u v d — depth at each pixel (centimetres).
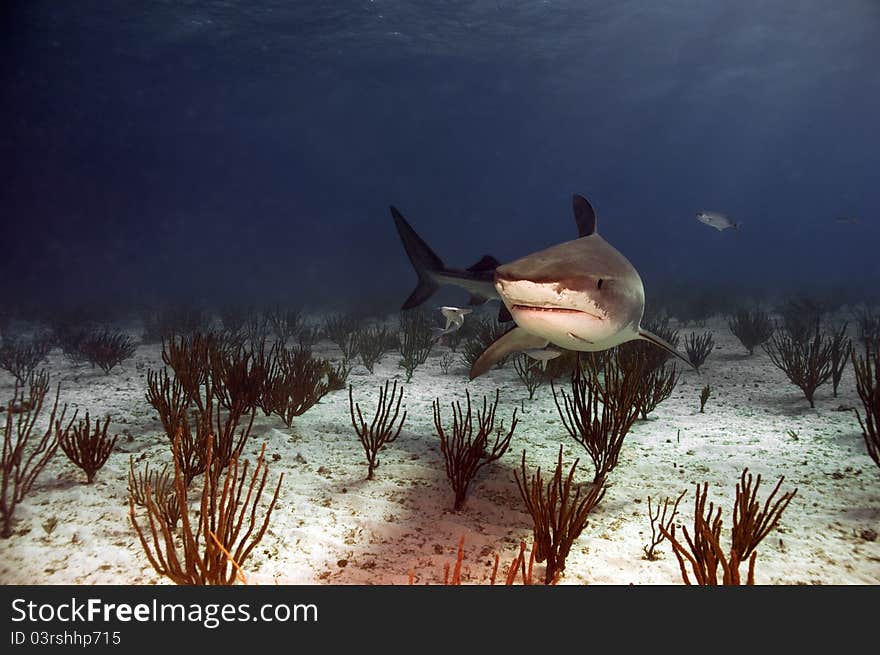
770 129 8531
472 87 5128
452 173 13850
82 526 393
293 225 17738
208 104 5562
